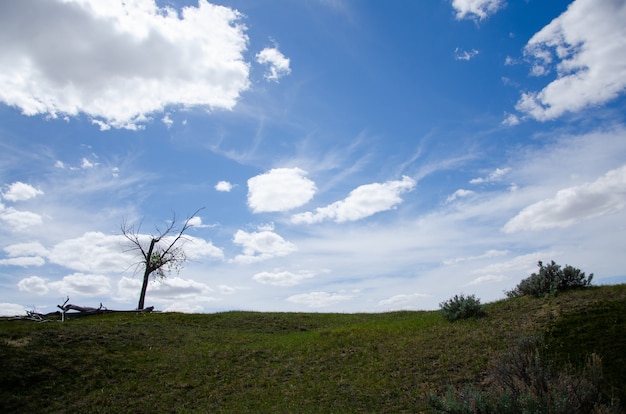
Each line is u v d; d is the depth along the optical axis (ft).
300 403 47.34
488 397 32.19
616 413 30.12
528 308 60.90
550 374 36.06
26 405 49.52
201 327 96.73
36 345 64.80
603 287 62.03
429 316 78.95
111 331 78.64
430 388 44.47
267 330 96.17
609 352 41.68
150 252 151.02
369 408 43.65
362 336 67.82
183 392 53.57
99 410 49.03
